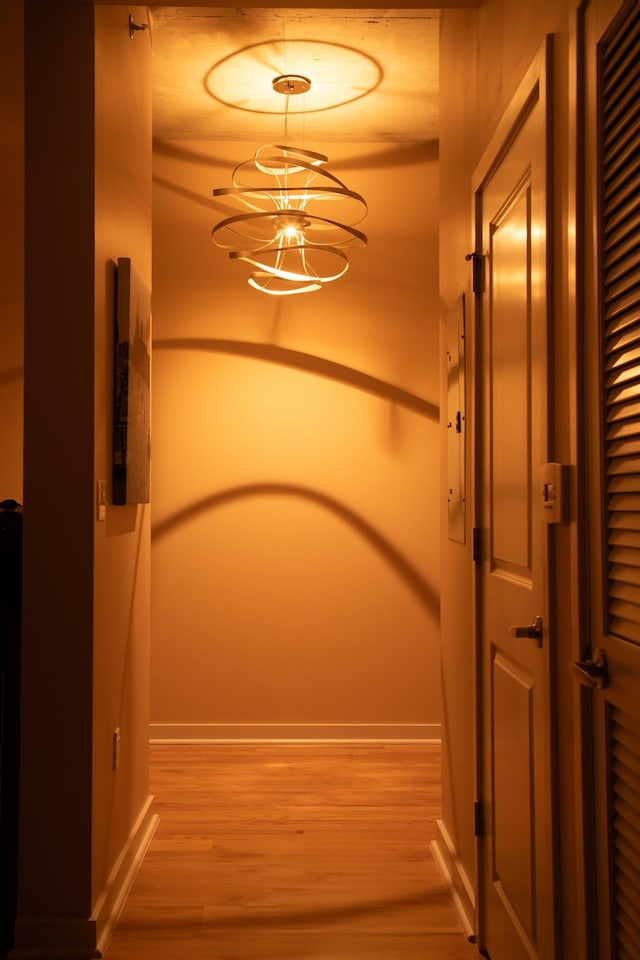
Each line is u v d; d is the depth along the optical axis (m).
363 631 4.37
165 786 3.69
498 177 2.17
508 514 2.05
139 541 3.06
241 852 3.01
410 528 4.39
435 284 4.41
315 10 3.17
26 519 2.33
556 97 1.64
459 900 2.58
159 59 3.58
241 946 2.38
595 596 1.38
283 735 4.34
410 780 3.78
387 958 2.32
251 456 4.39
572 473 1.50
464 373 2.58
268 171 3.67
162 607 4.36
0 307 4.04
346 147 4.45
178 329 4.39
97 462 2.39
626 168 1.26
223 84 3.81
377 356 4.40
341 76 3.73
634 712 1.21
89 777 2.33
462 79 2.69
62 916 2.30
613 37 1.32
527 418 1.86
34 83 2.34
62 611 2.33
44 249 2.34
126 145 2.80
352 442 4.39
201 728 4.33
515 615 1.97
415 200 4.43
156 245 4.40
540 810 1.73
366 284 4.41
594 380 1.38
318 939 2.42
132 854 2.84
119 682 2.71
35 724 2.32
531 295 1.83
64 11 2.34
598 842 1.36
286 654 4.36
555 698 1.64
